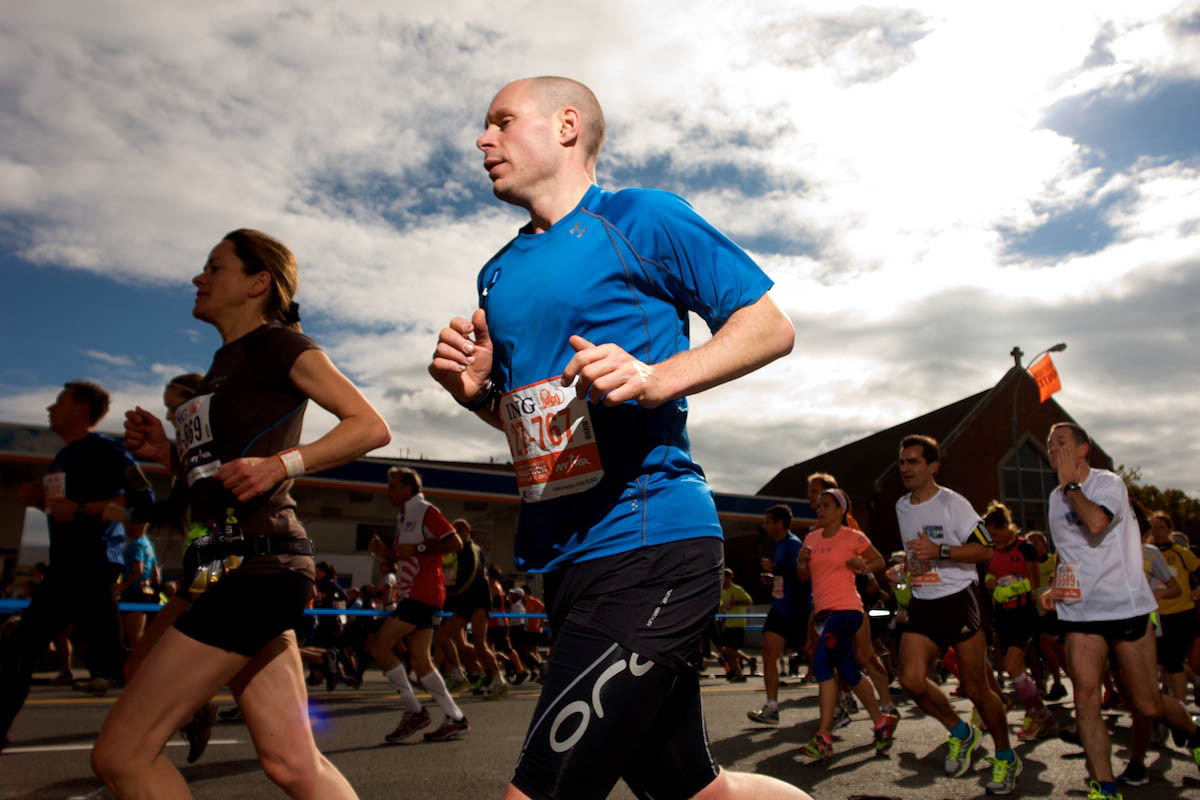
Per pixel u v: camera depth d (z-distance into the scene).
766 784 1.96
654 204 1.90
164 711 2.03
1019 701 9.73
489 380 2.10
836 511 6.18
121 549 4.91
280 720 2.25
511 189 2.04
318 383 2.37
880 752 6.12
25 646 4.43
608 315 1.88
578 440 1.84
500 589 13.75
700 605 1.75
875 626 12.01
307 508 24.66
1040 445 39.12
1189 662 8.51
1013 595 8.06
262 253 2.57
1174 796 4.77
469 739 6.31
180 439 2.43
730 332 1.76
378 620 10.93
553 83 2.08
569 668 1.66
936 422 41.31
